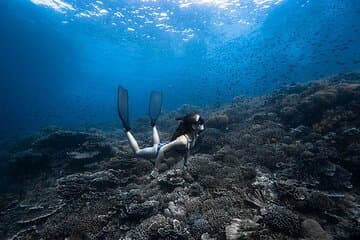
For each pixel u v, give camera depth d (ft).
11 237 23.73
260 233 16.96
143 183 30.07
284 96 52.85
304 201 20.53
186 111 74.84
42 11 123.85
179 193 24.18
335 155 27.25
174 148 11.46
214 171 27.35
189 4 112.68
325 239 16.79
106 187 29.22
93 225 22.45
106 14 121.08
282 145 32.17
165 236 18.40
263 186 23.03
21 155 41.01
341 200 21.34
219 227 18.61
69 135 44.62
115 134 66.59
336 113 36.06
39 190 34.30
